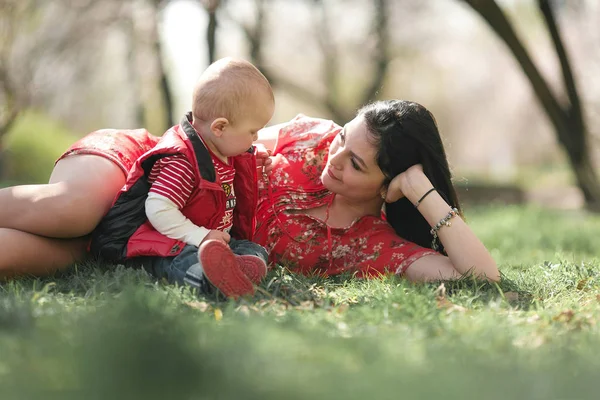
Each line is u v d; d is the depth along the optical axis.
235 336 2.28
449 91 31.61
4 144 17.83
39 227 3.63
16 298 2.90
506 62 29.52
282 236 4.09
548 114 13.36
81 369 1.91
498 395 1.84
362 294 3.36
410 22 21.88
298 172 4.14
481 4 11.97
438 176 4.04
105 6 18.48
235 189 3.86
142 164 3.58
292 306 3.12
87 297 3.09
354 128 3.92
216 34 12.77
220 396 1.77
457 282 3.60
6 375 1.94
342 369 2.05
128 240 3.60
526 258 5.90
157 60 18.77
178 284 3.30
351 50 21.98
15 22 17.09
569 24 19.94
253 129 3.57
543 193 19.02
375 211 4.22
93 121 28.08
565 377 2.00
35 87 18.66
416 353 2.26
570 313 2.91
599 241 7.33
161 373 1.86
